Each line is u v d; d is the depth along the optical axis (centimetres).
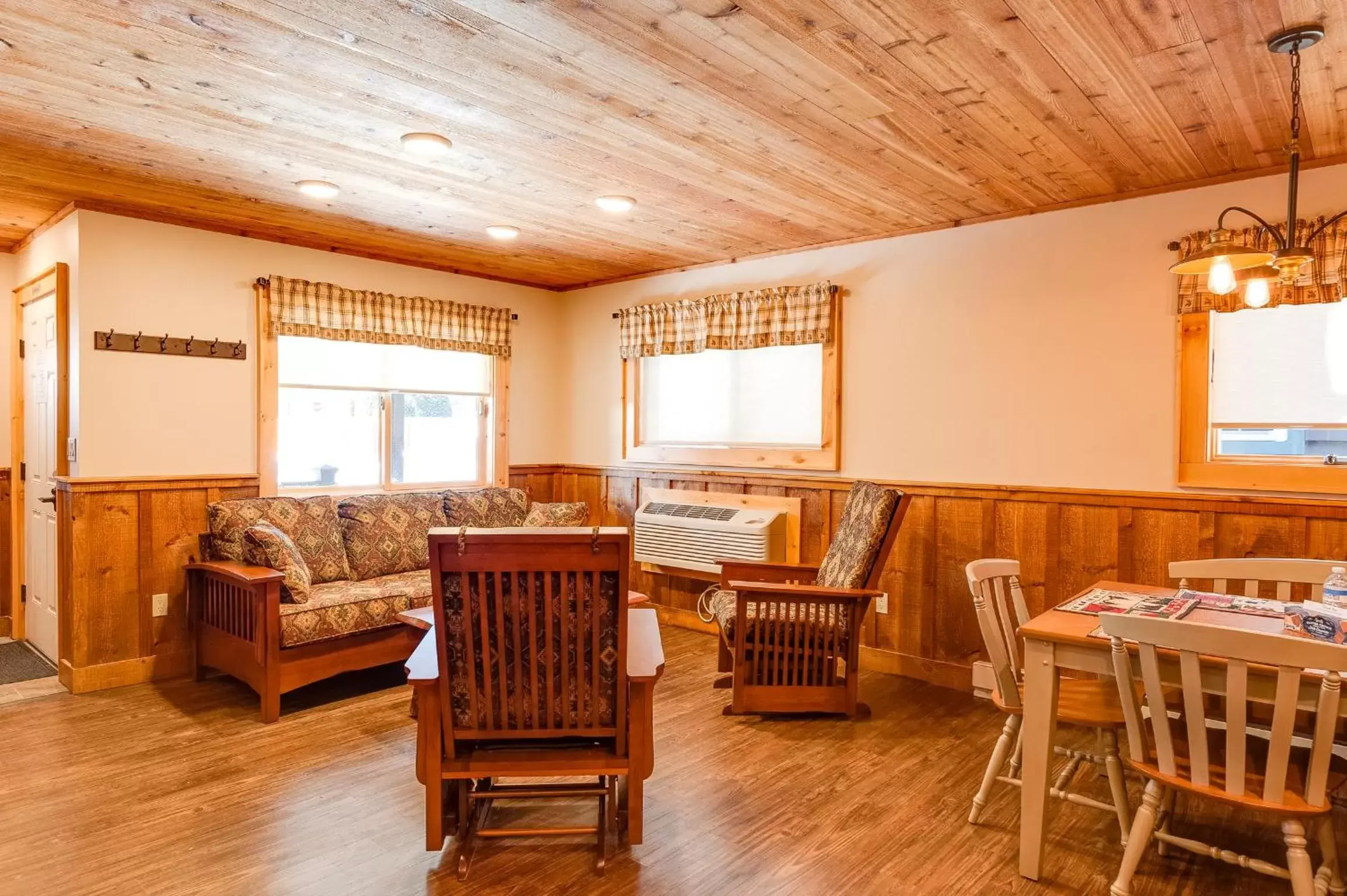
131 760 298
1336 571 213
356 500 438
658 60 225
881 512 350
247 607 353
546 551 213
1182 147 290
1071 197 354
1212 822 257
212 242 412
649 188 346
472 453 542
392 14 200
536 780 292
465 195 359
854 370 434
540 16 200
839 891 216
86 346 370
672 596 520
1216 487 324
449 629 220
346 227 418
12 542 456
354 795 270
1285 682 174
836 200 361
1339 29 203
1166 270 336
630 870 226
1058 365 364
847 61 224
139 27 206
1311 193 302
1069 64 225
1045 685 220
